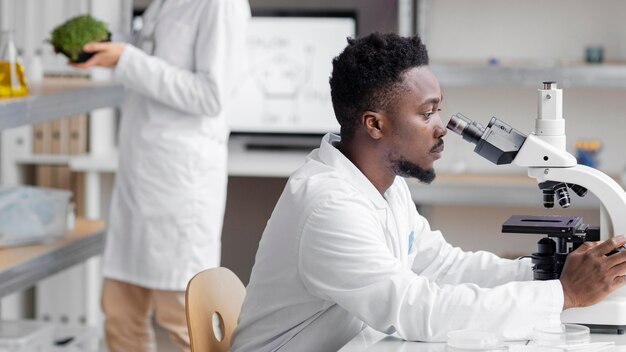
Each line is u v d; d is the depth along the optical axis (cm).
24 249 346
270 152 491
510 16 461
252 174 449
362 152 205
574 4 456
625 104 460
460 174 458
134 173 345
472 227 473
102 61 334
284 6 499
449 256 234
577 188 206
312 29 486
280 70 489
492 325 189
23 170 483
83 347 418
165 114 342
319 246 195
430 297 190
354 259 192
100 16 465
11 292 317
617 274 193
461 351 179
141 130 344
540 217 215
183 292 347
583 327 187
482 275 230
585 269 194
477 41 464
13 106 293
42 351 360
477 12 462
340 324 206
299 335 206
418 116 200
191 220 344
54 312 476
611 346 185
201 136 345
